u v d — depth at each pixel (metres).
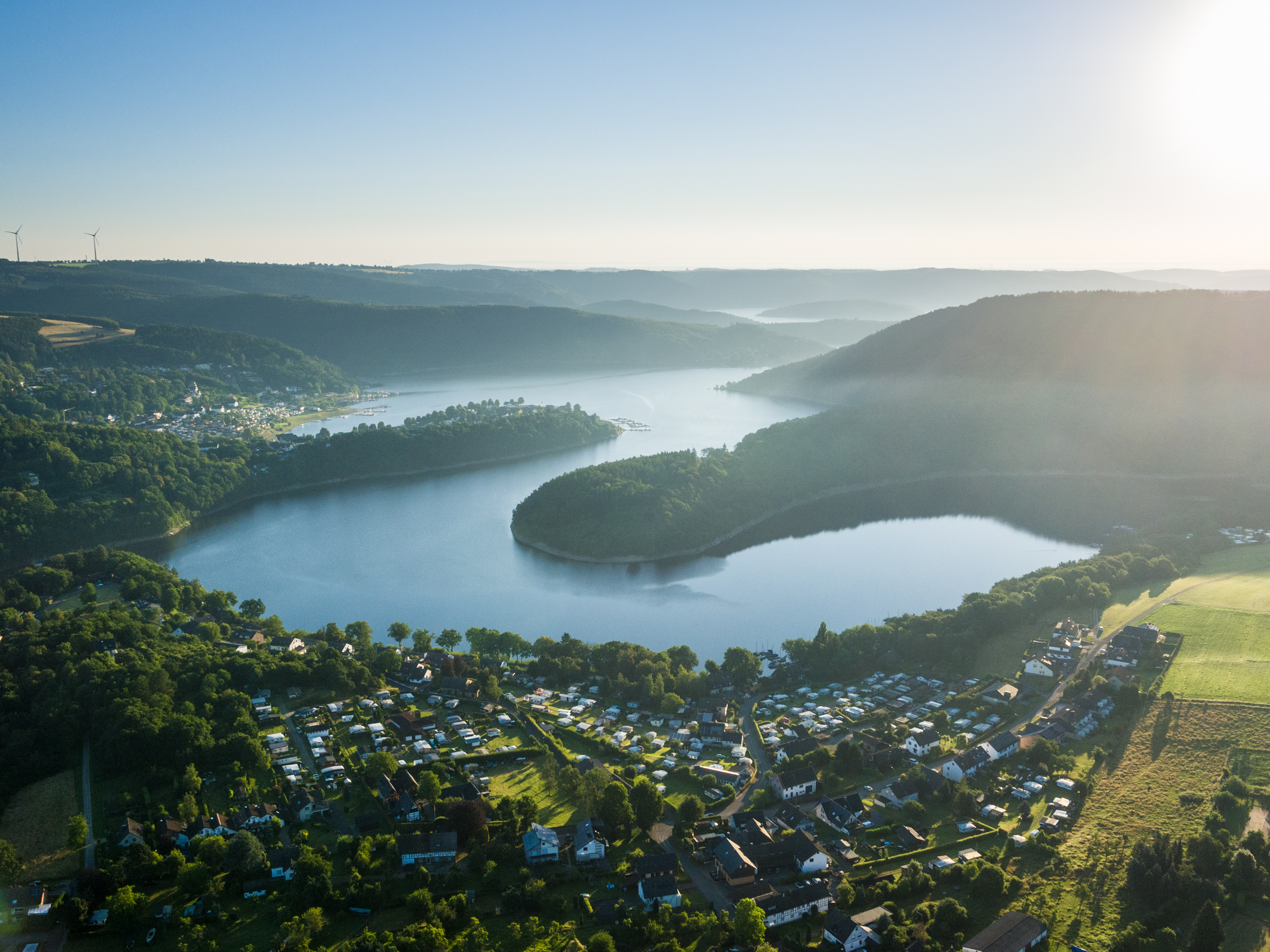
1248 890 162.62
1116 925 155.88
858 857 176.88
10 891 167.38
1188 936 151.62
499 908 161.62
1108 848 177.38
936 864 173.50
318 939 154.62
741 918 150.38
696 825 187.12
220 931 157.75
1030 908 160.38
